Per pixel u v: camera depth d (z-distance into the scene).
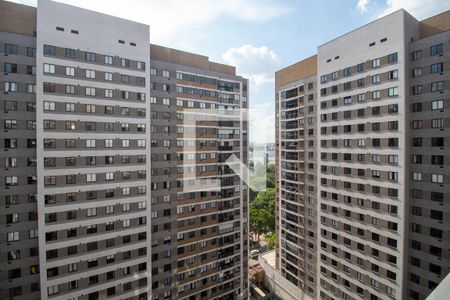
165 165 49.22
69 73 39.38
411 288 41.72
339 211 50.88
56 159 38.91
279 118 67.88
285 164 66.06
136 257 44.97
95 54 41.03
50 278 38.88
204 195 53.97
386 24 42.84
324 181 53.88
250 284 72.44
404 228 41.19
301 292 62.09
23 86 37.69
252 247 96.50
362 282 47.06
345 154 49.59
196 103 52.62
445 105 37.62
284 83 65.88
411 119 41.28
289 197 65.00
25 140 37.97
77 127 40.12
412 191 41.31
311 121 58.19
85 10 40.31
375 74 44.41
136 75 44.22
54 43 38.28
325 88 53.22
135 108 44.31
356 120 47.50
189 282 52.91
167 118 49.25
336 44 50.81
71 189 39.97
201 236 53.88
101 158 41.94
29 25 38.28
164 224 49.53
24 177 38.03
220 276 56.84
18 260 38.00
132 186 44.41
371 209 45.47
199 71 53.00
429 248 39.56
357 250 47.88
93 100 41.06
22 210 38.03
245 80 60.25
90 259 41.44
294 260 64.19
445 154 37.72
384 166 43.47
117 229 43.34
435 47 38.50
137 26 44.28
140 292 45.47
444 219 37.94
